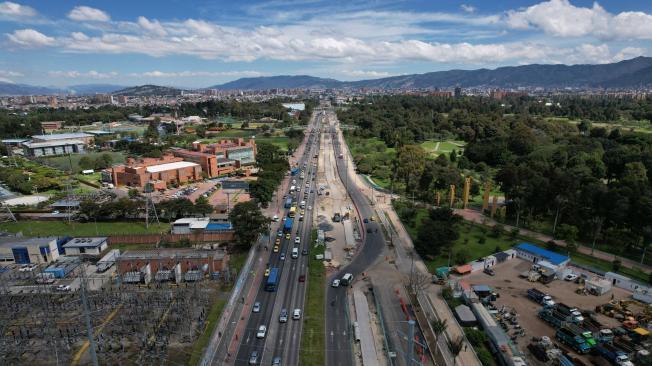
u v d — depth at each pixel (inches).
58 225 6781.5
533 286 4877.0
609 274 4938.5
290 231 6510.8
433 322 4037.9
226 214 7017.7
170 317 4099.4
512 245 6038.4
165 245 5861.2
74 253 5713.6
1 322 4052.7
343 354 3617.1
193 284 4785.9
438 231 5551.2
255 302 4414.4
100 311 4217.5
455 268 5162.4
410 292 4697.3
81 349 3681.1
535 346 3631.9
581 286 4845.0
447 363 3481.8
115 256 5334.6
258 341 3769.7
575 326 3855.8
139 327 3959.2
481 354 3572.8
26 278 5017.2
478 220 7160.4
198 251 5251.0
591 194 6250.0
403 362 3499.0
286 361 3511.3
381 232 6589.6
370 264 5433.1
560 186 6486.2
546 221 6948.8
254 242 5856.3
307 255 5659.5
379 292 4685.0
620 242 5753.0
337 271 5226.4
